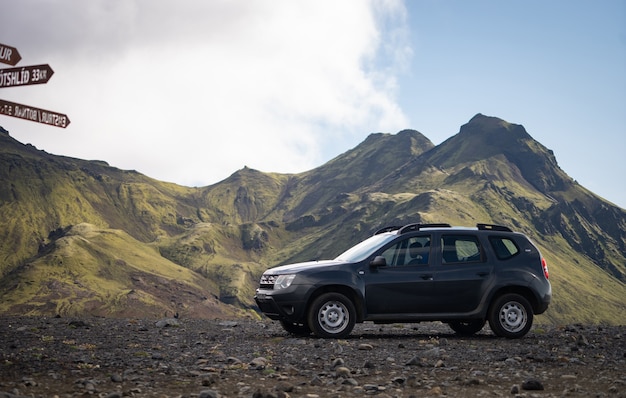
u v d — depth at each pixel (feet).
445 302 43.50
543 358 32.12
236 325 54.49
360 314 42.75
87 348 35.55
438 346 38.32
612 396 22.24
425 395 23.09
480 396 22.91
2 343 37.01
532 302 45.19
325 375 27.66
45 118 24.03
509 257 44.83
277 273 43.50
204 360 31.40
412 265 43.62
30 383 23.82
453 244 44.55
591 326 54.08
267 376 27.35
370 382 26.02
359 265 43.16
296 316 42.32
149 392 23.25
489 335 46.62
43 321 53.52
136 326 50.65
